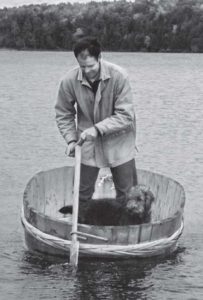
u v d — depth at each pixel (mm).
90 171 6656
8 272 5812
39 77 34156
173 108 18719
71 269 5781
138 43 87312
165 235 6074
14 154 11328
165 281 5668
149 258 6090
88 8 93188
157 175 7473
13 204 8008
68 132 6621
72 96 6496
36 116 16891
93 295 5363
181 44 86562
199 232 7047
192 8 88438
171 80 31656
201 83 29547
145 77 34188
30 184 6793
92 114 6457
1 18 97188
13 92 24406
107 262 5957
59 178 7562
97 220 6383
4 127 14711
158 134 13734
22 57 70375
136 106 19266
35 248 6273
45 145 12312
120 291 5453
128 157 6605
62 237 5957
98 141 6523
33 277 5703
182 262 6129
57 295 5363
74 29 92312
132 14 89250
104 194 7965
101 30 88875
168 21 87875
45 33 94500
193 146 12289
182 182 9305
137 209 6215
